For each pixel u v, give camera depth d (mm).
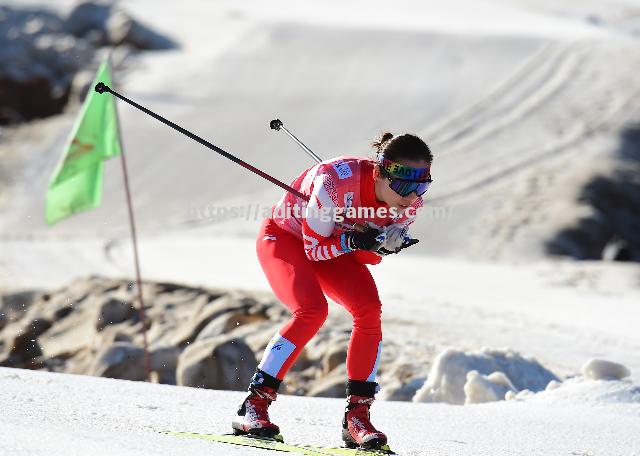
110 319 44188
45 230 114438
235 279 70062
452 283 69250
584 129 142625
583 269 78562
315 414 17625
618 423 17438
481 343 41781
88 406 15188
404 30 188250
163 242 96875
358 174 13477
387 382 33344
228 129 147875
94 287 48594
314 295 13664
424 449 14242
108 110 35062
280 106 157500
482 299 61031
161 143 142250
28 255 85062
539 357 38781
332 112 153375
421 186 13312
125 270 76188
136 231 110250
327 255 13523
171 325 42969
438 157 134625
